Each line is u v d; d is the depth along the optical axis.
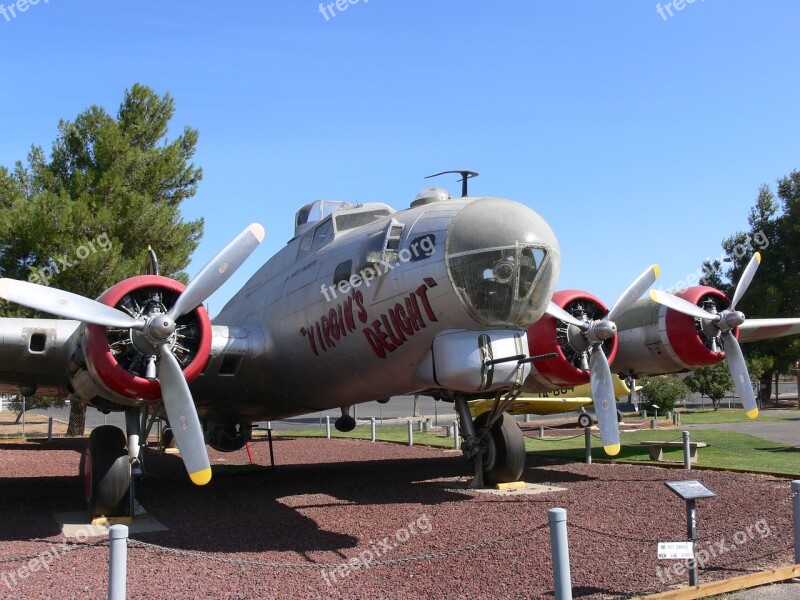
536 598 5.06
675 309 10.90
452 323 7.75
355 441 19.41
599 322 9.41
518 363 7.84
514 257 7.58
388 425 27.77
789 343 35.53
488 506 8.55
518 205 8.01
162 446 15.58
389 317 8.18
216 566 6.04
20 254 19.72
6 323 8.40
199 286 7.41
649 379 26.61
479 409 17.42
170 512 8.64
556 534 4.58
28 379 9.34
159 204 21.75
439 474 11.77
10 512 8.73
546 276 7.79
